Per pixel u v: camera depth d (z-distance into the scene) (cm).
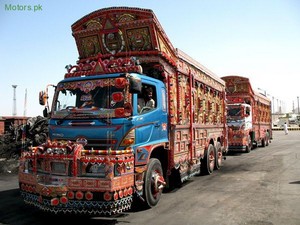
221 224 556
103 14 771
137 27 737
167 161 763
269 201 714
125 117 593
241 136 1862
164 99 752
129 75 596
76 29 812
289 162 1405
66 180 541
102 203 530
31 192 579
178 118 833
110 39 768
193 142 957
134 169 598
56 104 671
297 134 4103
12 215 632
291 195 769
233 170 1229
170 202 723
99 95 633
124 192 554
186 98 916
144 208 665
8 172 1155
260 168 1255
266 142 2480
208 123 1164
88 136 604
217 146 1271
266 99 2641
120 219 596
